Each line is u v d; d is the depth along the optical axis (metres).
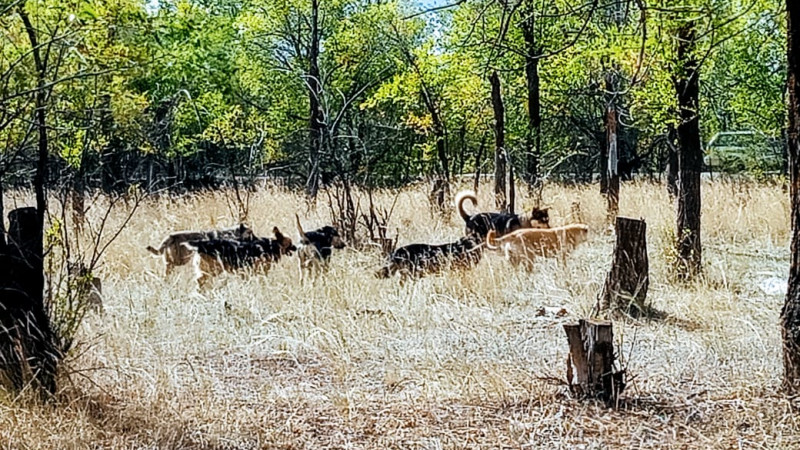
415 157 23.20
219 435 4.74
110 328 7.07
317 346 6.82
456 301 8.16
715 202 14.41
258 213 14.97
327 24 22.52
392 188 20.16
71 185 10.56
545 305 8.41
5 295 5.07
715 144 22.66
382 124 23.09
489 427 4.86
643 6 5.05
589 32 9.68
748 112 16.78
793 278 5.07
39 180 5.52
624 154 22.92
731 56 14.95
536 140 16.06
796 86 4.87
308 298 8.32
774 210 13.23
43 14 5.46
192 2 22.31
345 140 18.84
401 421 5.00
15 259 5.13
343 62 22.06
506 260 9.74
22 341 5.02
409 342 6.86
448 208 15.67
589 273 9.46
